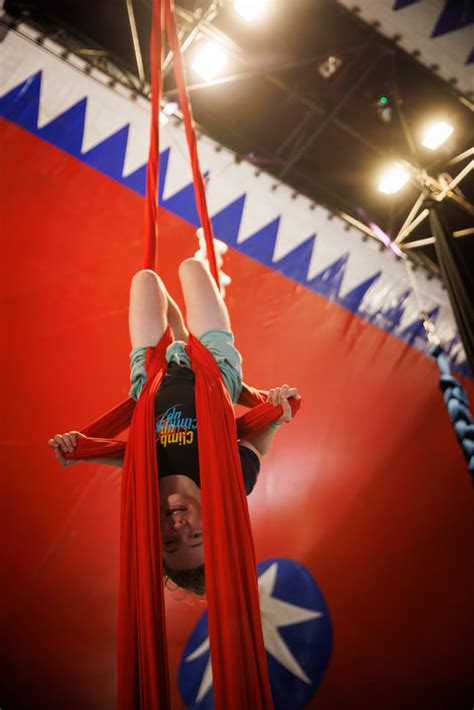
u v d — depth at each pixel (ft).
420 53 19.07
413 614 16.37
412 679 15.49
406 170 22.57
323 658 15.10
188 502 7.12
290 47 22.00
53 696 12.46
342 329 19.69
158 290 8.68
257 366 17.88
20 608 12.82
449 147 22.74
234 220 19.35
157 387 7.52
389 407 19.21
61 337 15.23
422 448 18.99
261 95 23.06
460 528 18.06
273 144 24.62
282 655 14.85
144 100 18.78
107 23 21.38
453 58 19.10
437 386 20.39
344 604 15.94
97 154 17.56
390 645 15.79
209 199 19.16
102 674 13.00
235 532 6.39
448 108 22.54
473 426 16.19
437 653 16.01
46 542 13.48
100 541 13.99
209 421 6.91
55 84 17.51
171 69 21.62
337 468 17.65
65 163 16.98
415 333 20.90
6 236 15.46
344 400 18.66
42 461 14.03
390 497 17.83
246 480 7.56
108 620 13.46
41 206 16.17
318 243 20.53
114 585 13.79
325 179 24.93
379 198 24.98
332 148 24.14
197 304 8.51
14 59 17.11
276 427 8.15
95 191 17.12
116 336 15.89
